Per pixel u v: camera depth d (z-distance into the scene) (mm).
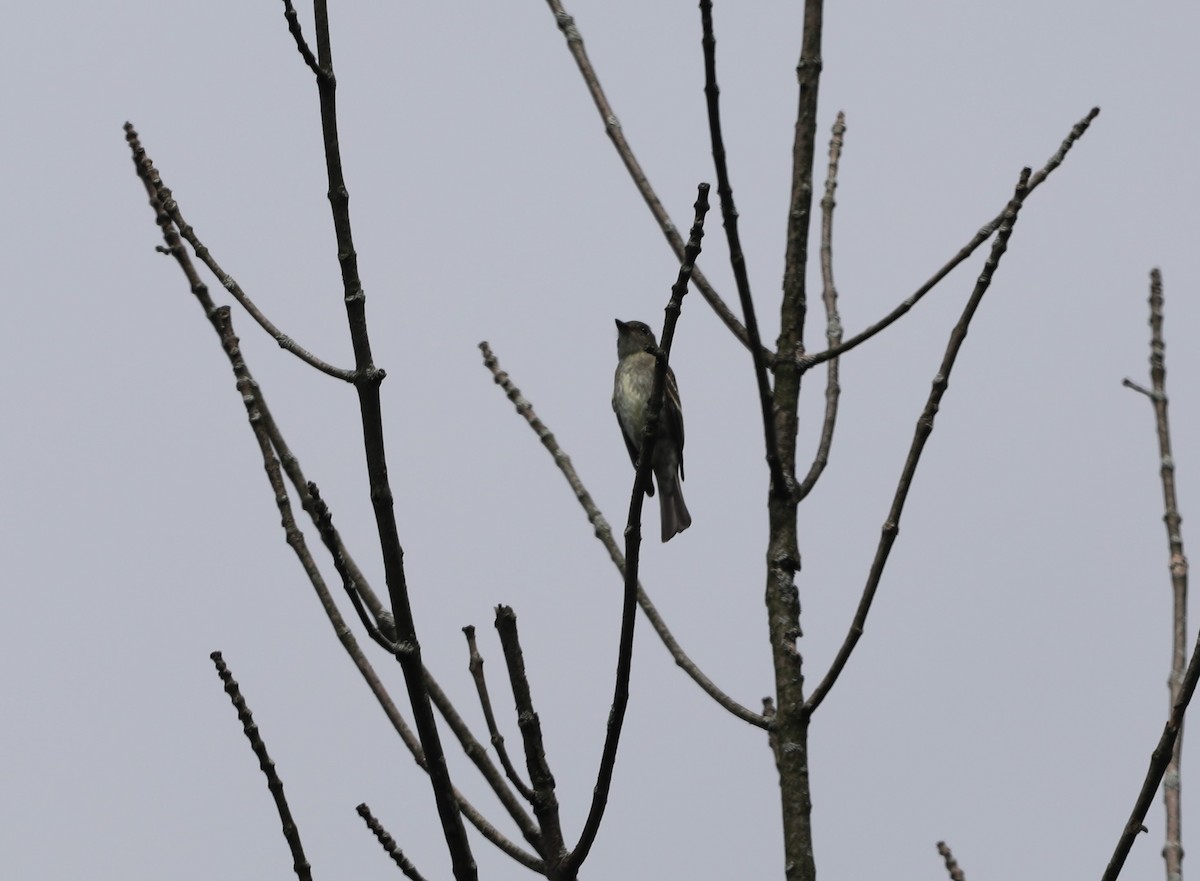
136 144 8844
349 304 6957
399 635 6871
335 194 6992
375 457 6887
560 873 7301
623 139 9758
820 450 8953
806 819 7824
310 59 6965
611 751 7094
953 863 8156
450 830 6977
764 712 8680
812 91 9398
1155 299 9477
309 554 8227
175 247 8727
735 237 7914
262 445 8406
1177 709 6738
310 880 7203
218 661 7453
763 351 8383
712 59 7512
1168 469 8969
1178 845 7562
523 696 7637
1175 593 8555
